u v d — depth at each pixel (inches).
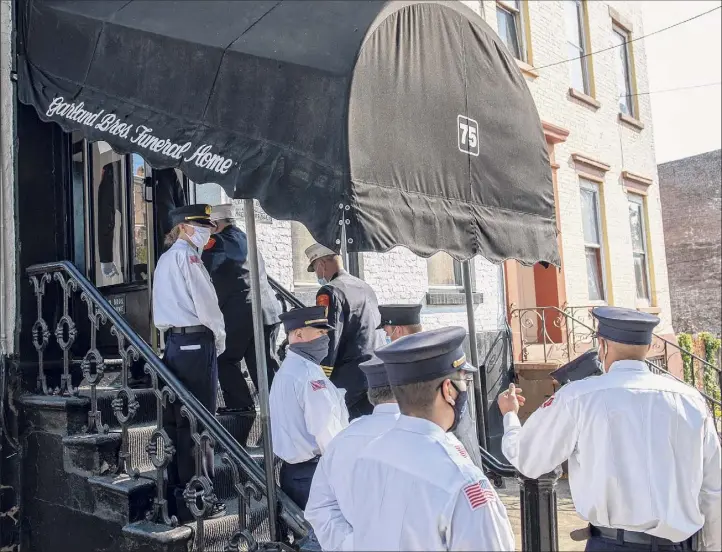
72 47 165.9
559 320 414.6
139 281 221.5
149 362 158.4
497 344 366.6
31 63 175.6
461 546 75.9
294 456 144.2
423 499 77.7
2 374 188.5
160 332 213.0
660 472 101.3
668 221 953.5
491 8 400.5
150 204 217.3
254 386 219.6
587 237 473.1
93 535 164.7
